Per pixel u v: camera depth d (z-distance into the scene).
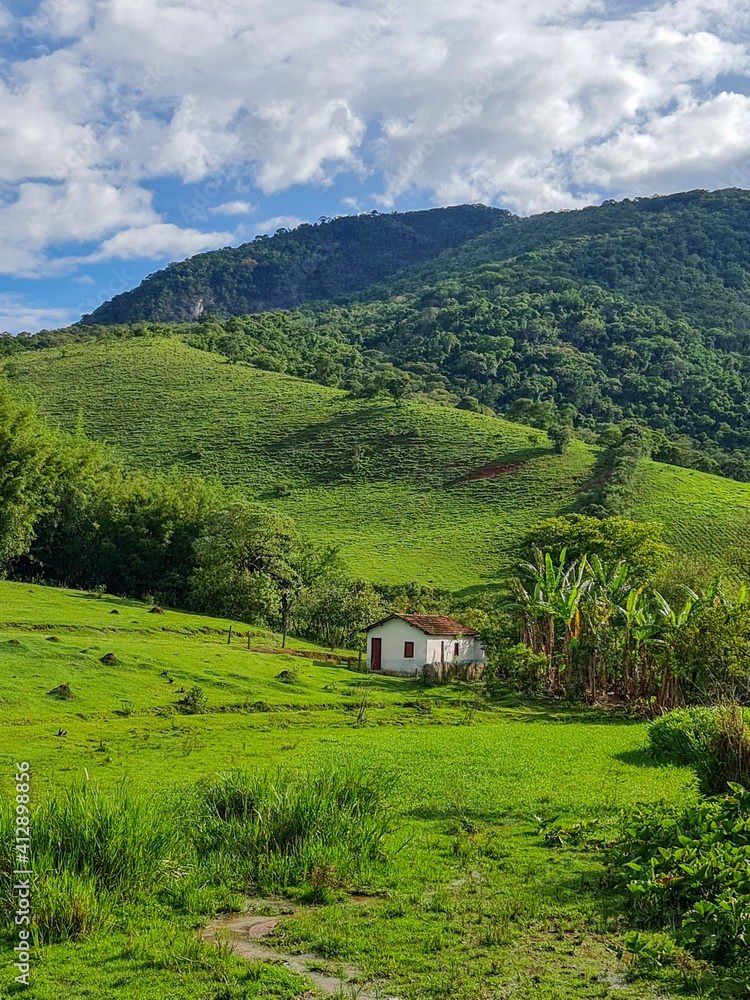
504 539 106.44
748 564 73.38
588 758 29.14
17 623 51.53
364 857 14.70
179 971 10.48
